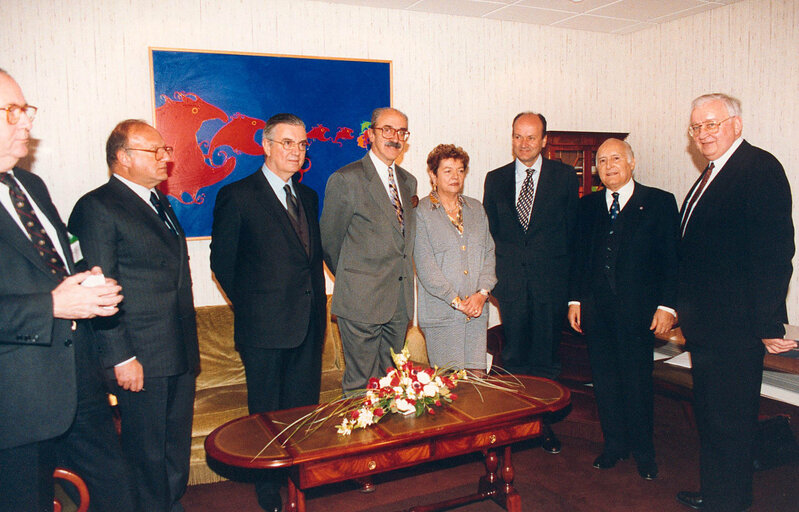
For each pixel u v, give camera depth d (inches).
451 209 113.0
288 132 94.6
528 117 119.8
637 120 177.9
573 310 117.1
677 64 163.8
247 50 133.4
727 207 88.7
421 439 78.3
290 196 99.9
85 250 77.9
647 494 104.9
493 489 98.7
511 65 163.2
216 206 97.7
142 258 82.2
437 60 153.9
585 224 115.2
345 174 101.7
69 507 72.0
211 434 78.7
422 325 112.9
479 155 161.6
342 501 104.3
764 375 108.9
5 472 63.8
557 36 168.4
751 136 146.9
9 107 60.2
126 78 124.1
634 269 106.2
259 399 98.0
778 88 139.9
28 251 64.4
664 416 141.3
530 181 122.5
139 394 83.3
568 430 134.3
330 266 109.8
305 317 97.9
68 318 63.0
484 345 113.3
